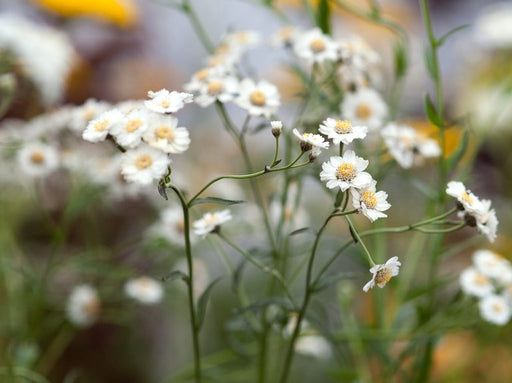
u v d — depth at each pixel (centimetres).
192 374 45
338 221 61
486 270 39
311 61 39
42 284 44
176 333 61
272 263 41
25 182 47
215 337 61
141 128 30
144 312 60
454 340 50
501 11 59
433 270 40
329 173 30
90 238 60
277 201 44
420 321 40
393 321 41
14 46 45
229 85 37
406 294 41
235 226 46
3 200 49
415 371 40
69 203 46
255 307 34
